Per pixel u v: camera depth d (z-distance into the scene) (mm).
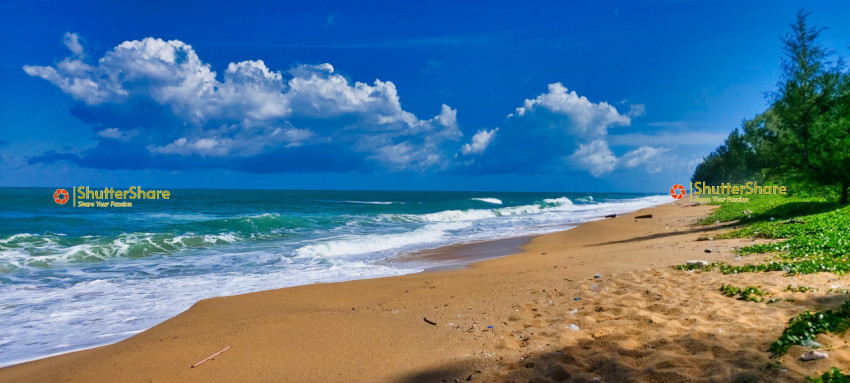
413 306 7922
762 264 8648
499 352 5133
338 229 24891
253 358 5512
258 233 22141
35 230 20641
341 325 6758
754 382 3643
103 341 7023
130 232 20812
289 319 7207
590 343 5070
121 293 10156
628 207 51812
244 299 9133
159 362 5523
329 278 11875
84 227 22469
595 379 4113
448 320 6762
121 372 5270
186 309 8750
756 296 6297
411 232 21531
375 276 12078
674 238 16953
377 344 5820
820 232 12055
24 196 49625
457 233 23703
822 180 22000
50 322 7992
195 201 53562
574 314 6465
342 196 95062
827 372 3543
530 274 10344
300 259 15109
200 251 16844
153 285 11031
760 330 4812
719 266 9148
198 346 6055
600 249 15172
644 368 4180
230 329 6820
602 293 7625
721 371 3906
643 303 6688
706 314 5723
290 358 5457
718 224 21578
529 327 6039
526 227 26797
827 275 7262
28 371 5707
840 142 21016
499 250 17078
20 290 10398
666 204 54750
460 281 10258
